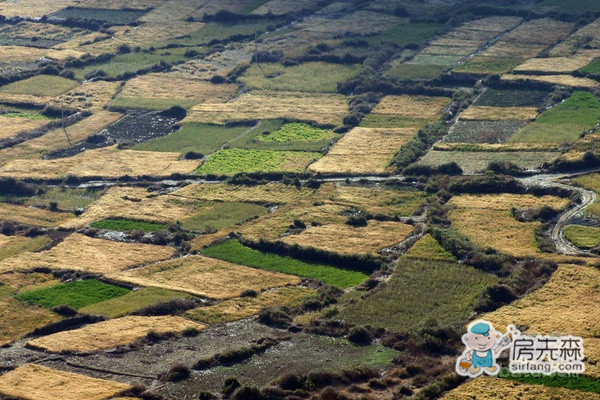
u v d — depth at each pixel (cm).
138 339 17025
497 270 19175
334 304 18312
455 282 18775
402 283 18850
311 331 17138
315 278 19662
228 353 16125
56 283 19975
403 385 14912
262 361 16088
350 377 15250
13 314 18438
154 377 15700
